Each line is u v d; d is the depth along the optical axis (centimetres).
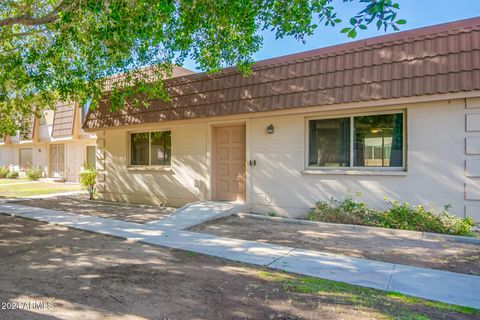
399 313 320
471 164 650
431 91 648
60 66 933
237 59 844
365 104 725
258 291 376
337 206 777
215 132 998
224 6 632
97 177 1264
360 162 777
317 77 786
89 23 775
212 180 988
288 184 852
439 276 424
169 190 1073
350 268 457
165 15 672
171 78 1052
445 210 670
